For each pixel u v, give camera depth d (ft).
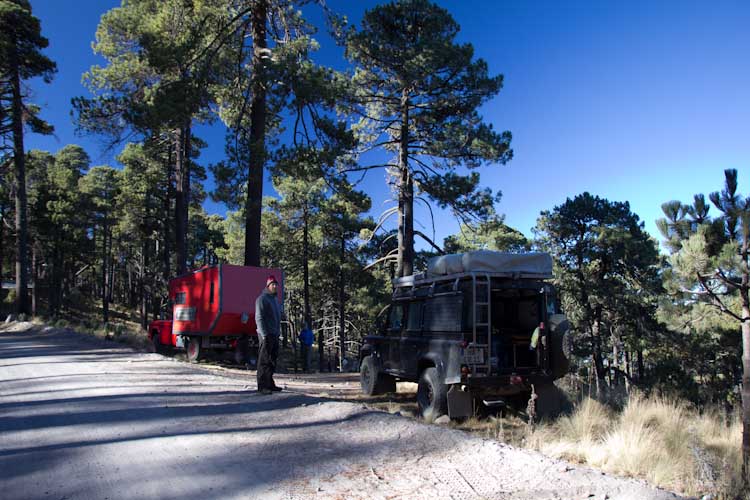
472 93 66.90
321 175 54.08
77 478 13.50
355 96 67.77
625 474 15.23
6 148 99.35
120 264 209.36
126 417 20.92
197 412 21.95
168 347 63.21
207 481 13.29
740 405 36.29
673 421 23.43
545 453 17.22
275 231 113.91
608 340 95.66
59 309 170.71
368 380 33.94
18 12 93.76
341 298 124.36
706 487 14.52
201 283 53.01
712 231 26.53
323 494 12.35
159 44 55.11
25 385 29.94
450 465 14.38
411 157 71.00
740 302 28.07
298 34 61.11
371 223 119.75
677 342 81.87
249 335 51.88
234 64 63.05
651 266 85.15
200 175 104.78
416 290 29.89
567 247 90.74
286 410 22.22
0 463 14.83
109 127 61.77
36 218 154.92
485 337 24.48
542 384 25.32
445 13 67.36
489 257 25.04
